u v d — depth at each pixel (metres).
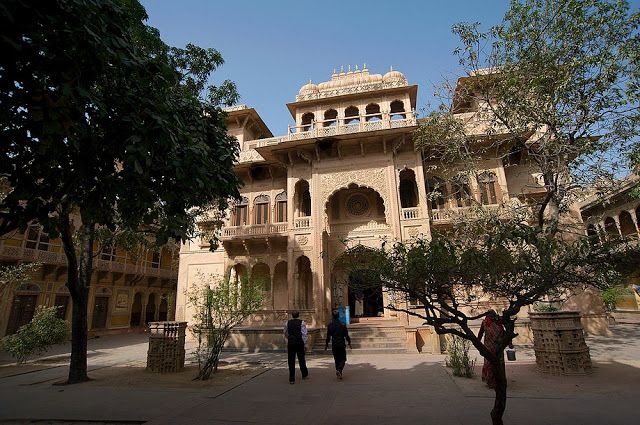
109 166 5.25
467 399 6.75
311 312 17.77
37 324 13.70
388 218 18.31
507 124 10.50
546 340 8.99
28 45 3.78
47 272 22.81
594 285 4.31
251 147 21.94
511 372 9.22
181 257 21.92
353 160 19.48
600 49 8.88
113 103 4.73
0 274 15.62
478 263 4.16
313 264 18.44
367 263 4.91
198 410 6.60
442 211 18.23
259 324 18.16
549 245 4.02
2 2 3.28
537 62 9.52
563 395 6.80
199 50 10.65
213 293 11.05
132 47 4.84
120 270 27.62
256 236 19.73
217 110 7.38
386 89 20.67
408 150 19.20
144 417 6.27
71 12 3.70
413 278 4.37
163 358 10.91
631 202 20.11
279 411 6.42
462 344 10.00
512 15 9.92
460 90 12.91
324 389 8.10
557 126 9.45
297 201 20.44
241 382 9.12
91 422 6.18
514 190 18.81
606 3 8.57
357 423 5.61
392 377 9.24
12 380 10.34
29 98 3.90
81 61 4.04
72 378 9.66
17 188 4.80
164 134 4.60
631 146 8.81
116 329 27.89
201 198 6.53
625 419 5.30
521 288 4.27
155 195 5.40
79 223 23.11
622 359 10.44
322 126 21.00
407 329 14.52
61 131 3.86
